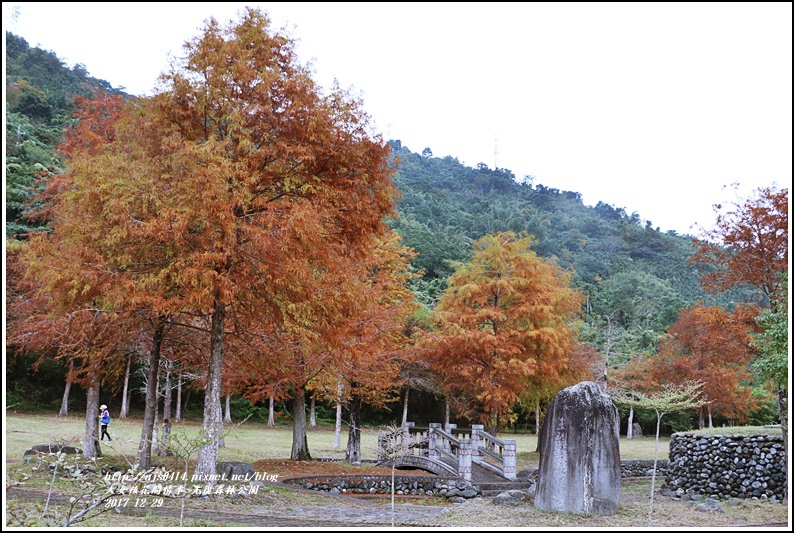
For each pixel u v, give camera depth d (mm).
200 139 12008
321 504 11195
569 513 10023
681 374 28875
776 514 10344
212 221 10578
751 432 13273
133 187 10414
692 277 90438
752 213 17016
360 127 12328
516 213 103875
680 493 13359
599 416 10367
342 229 12516
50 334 13461
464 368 20562
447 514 10312
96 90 15977
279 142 11328
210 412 11680
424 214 89375
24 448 16422
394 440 19047
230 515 9211
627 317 58094
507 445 16516
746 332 17484
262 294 11461
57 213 12641
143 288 10531
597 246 100438
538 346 21312
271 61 12219
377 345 16547
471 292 21562
